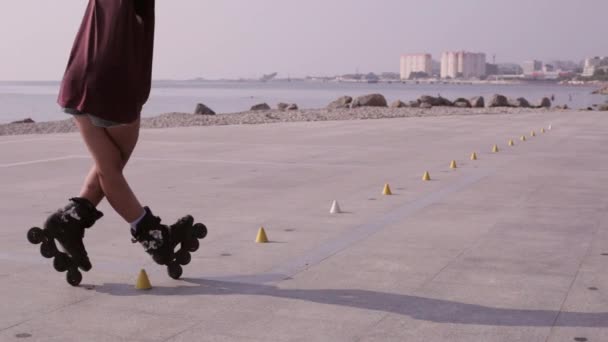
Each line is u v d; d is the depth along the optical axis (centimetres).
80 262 599
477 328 499
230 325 507
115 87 579
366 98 4778
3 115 5953
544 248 733
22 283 613
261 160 1578
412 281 615
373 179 1269
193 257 700
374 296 573
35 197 1074
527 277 626
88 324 510
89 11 588
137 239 614
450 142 2045
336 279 622
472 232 812
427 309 541
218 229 832
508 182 1223
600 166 1458
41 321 516
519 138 2195
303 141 2077
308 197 1068
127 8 578
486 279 620
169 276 630
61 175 1327
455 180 1252
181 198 1060
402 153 1734
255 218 901
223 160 1577
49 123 3111
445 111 4153
